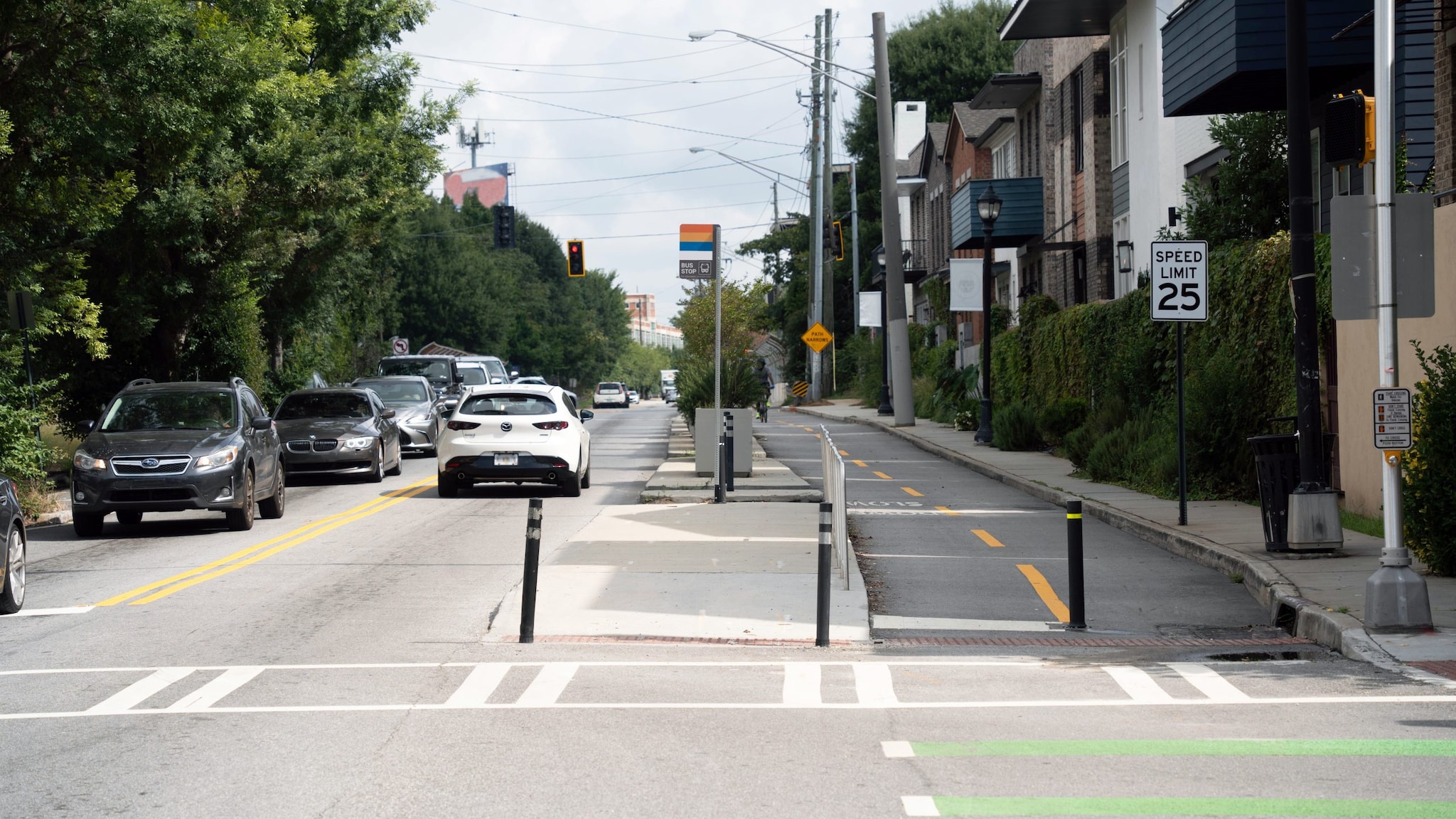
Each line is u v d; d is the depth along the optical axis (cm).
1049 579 1345
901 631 1095
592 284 14262
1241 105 2166
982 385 3192
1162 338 2259
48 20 1766
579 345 11956
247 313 3216
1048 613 1173
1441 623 1009
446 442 2181
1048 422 2827
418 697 836
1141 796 612
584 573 1335
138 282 2630
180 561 1487
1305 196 1330
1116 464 2200
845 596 1210
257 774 659
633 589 1241
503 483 2480
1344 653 977
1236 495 1880
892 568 1412
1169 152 2864
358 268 4141
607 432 4338
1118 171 3338
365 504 2123
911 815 586
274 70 2306
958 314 5275
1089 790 622
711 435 2342
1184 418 1641
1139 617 1154
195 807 604
